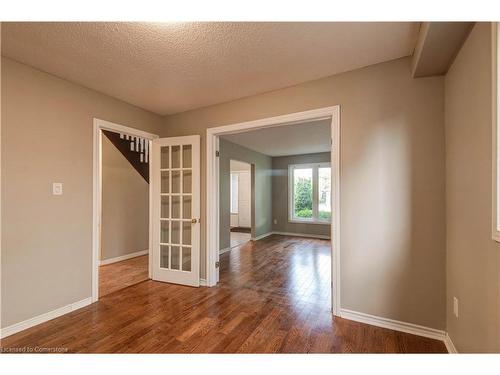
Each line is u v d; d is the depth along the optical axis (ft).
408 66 6.81
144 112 10.77
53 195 7.68
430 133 6.53
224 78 8.07
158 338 6.55
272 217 24.62
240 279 11.25
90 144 8.72
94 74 7.75
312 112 8.18
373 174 7.19
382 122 7.10
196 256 10.35
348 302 7.54
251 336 6.63
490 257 4.15
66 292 7.96
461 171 5.32
